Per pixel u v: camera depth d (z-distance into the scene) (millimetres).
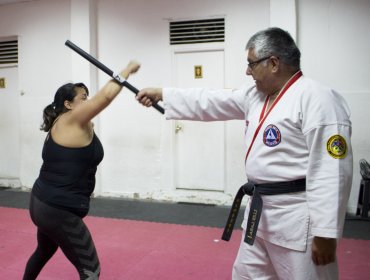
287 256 1387
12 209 4543
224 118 1684
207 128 4684
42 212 1773
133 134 4984
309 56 4195
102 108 1722
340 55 4102
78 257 1794
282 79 1383
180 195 4836
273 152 1363
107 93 1682
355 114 4109
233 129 4559
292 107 1324
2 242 3363
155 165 4926
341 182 1211
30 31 5367
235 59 4457
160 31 4738
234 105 1627
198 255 3043
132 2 4828
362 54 4039
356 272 2689
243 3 4375
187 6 4594
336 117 1250
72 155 1782
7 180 5785
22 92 5492
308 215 1328
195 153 4766
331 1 4074
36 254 2037
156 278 2633
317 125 1239
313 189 1241
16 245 3283
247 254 1587
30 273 2051
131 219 4098
